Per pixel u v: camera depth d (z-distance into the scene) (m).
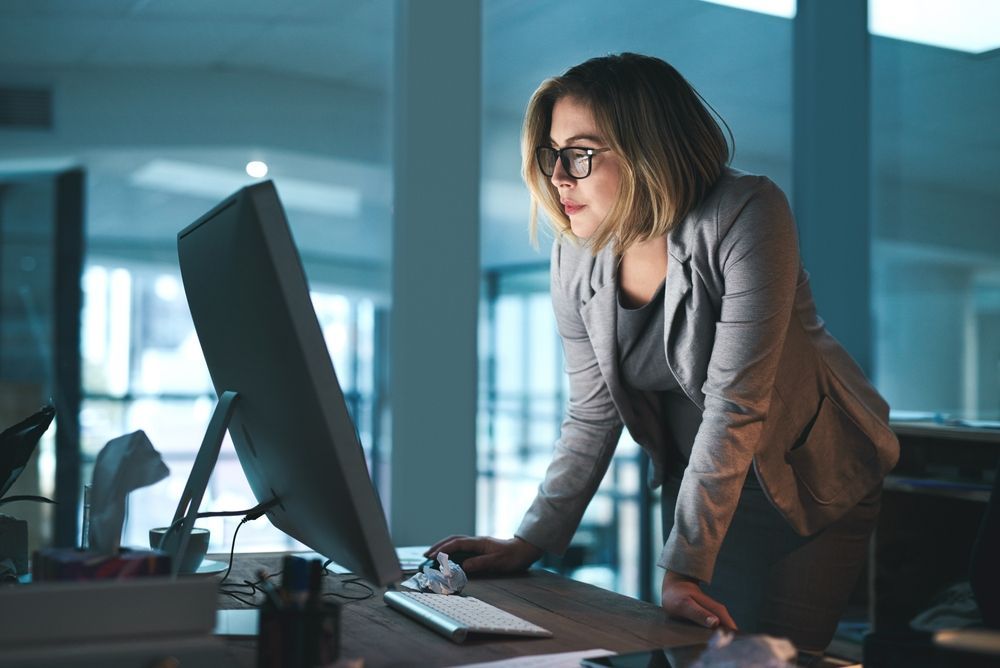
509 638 1.18
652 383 1.65
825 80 4.25
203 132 3.55
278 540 3.22
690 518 1.38
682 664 1.00
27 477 3.33
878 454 1.66
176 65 3.52
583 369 1.72
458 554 1.61
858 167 4.22
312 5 3.67
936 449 2.89
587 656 1.09
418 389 3.74
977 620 2.54
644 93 1.44
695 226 1.47
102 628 0.84
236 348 1.16
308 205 3.67
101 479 1.04
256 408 1.16
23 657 0.81
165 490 3.41
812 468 1.62
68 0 3.44
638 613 1.32
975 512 2.88
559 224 1.61
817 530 1.64
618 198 1.46
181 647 0.86
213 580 0.88
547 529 1.66
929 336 4.08
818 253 4.25
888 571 2.82
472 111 3.80
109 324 3.43
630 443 4.25
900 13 4.15
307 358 0.97
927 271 4.09
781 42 4.25
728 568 1.74
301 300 0.98
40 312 3.38
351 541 1.03
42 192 3.40
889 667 0.96
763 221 1.42
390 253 3.76
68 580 0.92
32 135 3.39
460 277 3.79
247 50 3.59
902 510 2.83
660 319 1.57
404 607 1.29
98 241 3.44
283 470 1.16
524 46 3.91
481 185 3.84
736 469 1.39
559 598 1.41
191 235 1.29
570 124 1.47
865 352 4.20
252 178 3.60
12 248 3.38
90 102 3.45
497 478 3.90
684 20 4.11
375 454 3.75
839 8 4.23
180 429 3.49
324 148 3.68
